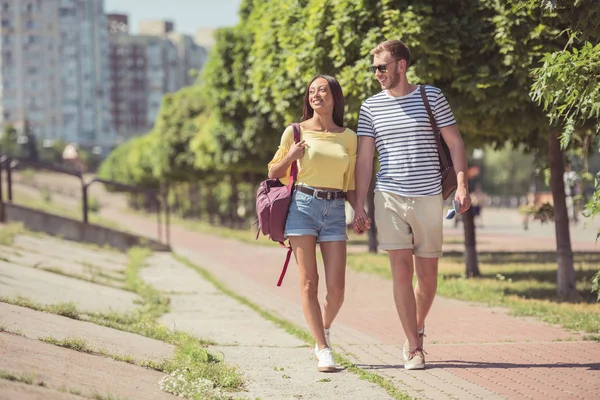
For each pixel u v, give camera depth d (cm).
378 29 1376
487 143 1648
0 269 1234
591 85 768
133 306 1216
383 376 727
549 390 670
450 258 2427
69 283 1297
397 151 746
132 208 12006
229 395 638
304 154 751
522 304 1304
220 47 3334
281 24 1741
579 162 1522
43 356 653
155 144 6881
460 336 991
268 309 1286
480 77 1287
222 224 6278
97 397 549
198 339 922
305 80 1552
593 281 752
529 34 1238
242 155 3950
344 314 1227
